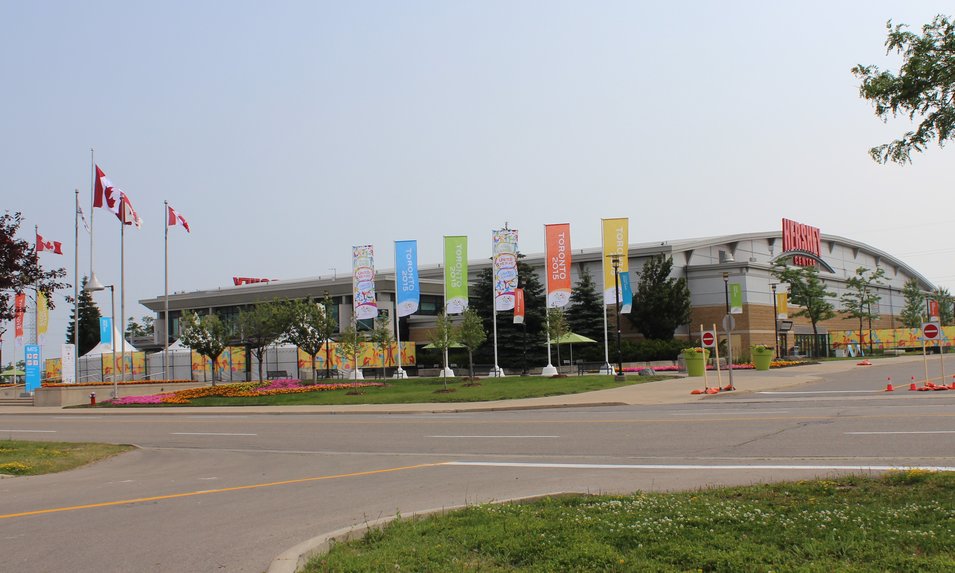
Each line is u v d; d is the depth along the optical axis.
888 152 9.62
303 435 23.16
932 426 17.28
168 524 10.00
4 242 19.48
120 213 49.56
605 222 46.19
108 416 35.91
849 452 14.34
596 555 6.89
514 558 7.10
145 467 17.17
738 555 6.70
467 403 32.19
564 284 44.75
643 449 16.38
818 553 6.75
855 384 34.12
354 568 6.90
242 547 8.53
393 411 31.02
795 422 19.41
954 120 9.12
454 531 8.20
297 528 9.49
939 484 9.72
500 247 46.16
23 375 78.75
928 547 6.83
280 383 46.25
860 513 8.27
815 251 83.62
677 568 6.48
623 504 9.36
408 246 47.16
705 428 19.20
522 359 62.50
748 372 45.62
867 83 9.48
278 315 45.56
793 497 9.49
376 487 12.76
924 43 9.02
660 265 65.69
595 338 65.38
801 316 75.31
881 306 98.56
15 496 13.16
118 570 7.67
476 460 16.03
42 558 8.26
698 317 69.69
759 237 81.00
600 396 31.62
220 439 23.08
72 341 94.00
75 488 13.95
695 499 9.59
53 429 28.67
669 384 36.28
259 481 14.11
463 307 45.47
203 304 88.88
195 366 58.84
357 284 47.69
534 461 15.44
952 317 116.31
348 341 45.00
